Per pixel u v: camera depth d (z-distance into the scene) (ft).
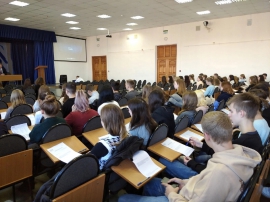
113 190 5.17
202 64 32.48
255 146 4.37
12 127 7.94
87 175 4.16
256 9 25.39
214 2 22.56
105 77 44.98
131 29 37.93
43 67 32.83
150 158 5.21
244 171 3.26
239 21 28.73
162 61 36.81
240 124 4.72
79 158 3.86
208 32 31.35
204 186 3.23
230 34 29.60
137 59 39.50
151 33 37.01
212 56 31.45
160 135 6.48
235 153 3.33
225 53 30.35
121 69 42.06
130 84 15.38
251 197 3.11
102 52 44.42
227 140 3.52
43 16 27.84
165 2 22.48
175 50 35.06
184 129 8.14
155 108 8.43
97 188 4.37
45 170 6.97
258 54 27.91
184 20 31.14
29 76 41.86
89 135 7.22
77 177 3.97
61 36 41.98
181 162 6.23
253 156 3.59
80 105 8.36
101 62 45.14
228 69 30.37
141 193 5.55
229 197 3.14
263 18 27.07
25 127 8.11
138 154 5.12
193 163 5.60
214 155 3.48
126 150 4.77
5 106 13.76
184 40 33.68
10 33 33.50
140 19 30.09
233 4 23.32
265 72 27.71
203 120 3.76
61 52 42.29
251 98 4.59
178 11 26.05
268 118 7.06
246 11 26.30
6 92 23.12
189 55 33.53
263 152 4.25
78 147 6.19
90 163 4.12
